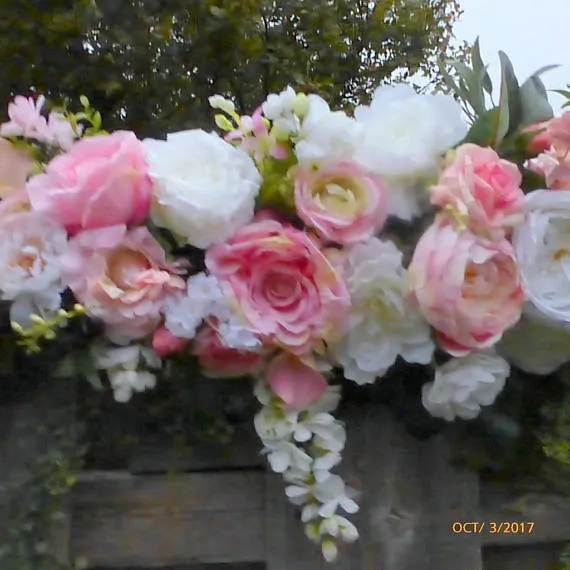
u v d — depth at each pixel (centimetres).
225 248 68
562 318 69
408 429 75
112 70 237
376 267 68
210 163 68
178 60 255
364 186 70
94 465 72
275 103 70
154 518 72
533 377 77
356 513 73
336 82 319
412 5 367
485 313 69
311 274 68
